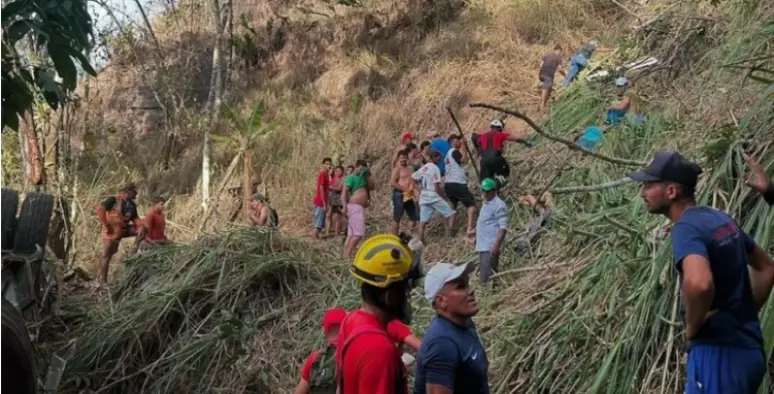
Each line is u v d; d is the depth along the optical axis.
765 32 8.48
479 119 14.84
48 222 7.69
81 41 4.35
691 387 3.23
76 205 13.80
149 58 19.19
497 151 10.67
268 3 20.70
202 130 16.81
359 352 3.07
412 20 18.75
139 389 7.73
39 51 4.70
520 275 7.73
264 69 19.19
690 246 3.11
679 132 7.89
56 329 8.55
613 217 6.66
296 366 7.35
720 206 5.25
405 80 17.05
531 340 5.92
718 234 3.17
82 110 17.47
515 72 15.80
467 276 3.26
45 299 8.20
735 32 9.91
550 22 16.69
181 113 17.42
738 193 5.14
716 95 7.91
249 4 20.97
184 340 7.89
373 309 3.21
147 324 8.03
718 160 5.52
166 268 9.00
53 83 4.32
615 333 5.28
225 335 7.48
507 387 5.68
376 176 14.80
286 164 15.60
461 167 10.92
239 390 7.26
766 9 9.59
